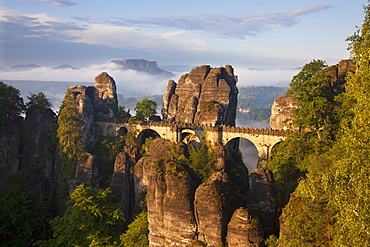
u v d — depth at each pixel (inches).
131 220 2770.7
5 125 3363.7
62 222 2266.2
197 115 3698.3
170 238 1743.4
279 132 2967.5
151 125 3602.4
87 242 2080.5
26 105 3641.7
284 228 1540.4
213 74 3868.1
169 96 4173.2
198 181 1873.8
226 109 3686.0
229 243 1616.6
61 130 3265.3
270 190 1822.1
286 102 3046.3
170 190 1724.9
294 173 2444.6
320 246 1393.9
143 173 2987.2
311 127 2348.7
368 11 1745.8
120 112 4360.2
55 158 3535.9
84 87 3969.0
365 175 1107.3
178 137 3472.0
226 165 2886.3
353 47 1775.3
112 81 4119.1
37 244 2329.0
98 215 2247.8
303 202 1505.9
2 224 2410.2
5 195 2674.7
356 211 1095.0
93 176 3211.1
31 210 2647.6
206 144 3309.5
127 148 3617.1
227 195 1705.2
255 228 1581.0
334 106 2236.7
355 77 1491.1
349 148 1242.0
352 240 1094.4
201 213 1653.5
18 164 3287.4
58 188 3284.9
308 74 2970.0
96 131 3887.8
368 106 1309.1
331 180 1195.3
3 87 3390.7
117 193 3041.3
